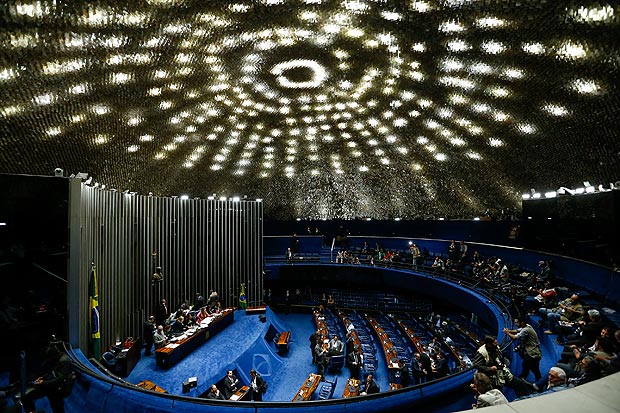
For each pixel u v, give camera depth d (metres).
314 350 19.12
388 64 17.80
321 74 20.22
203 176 27.61
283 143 28.66
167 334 16.38
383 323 24.48
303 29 15.36
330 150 29.97
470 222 25.95
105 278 14.77
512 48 13.20
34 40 10.16
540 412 2.82
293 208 35.72
